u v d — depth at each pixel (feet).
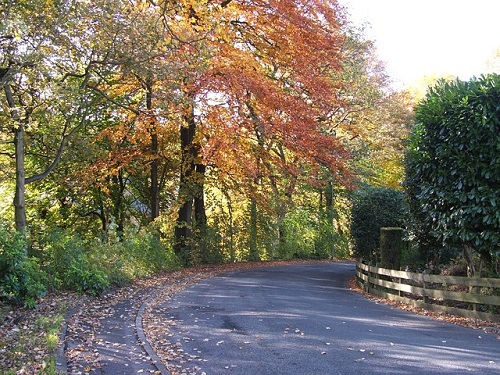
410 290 39.32
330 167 68.28
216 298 41.88
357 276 58.85
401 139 109.40
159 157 80.12
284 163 75.46
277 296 43.83
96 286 38.24
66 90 40.60
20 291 30.81
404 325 30.89
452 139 35.37
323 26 69.87
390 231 50.65
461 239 35.65
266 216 99.71
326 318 32.81
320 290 50.98
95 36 42.98
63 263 39.01
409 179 45.06
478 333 28.45
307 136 63.57
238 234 96.02
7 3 36.86
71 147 53.21
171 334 27.25
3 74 39.45
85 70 48.47
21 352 21.34
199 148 76.43
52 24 39.37
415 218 45.37
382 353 23.41
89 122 69.62
